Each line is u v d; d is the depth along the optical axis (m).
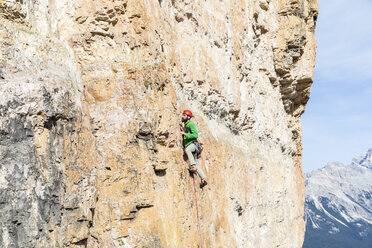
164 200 9.59
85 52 9.27
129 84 9.35
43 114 6.73
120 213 8.68
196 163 10.93
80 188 7.70
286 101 23.36
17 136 6.24
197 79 13.21
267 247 17.09
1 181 5.84
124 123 9.07
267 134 20.06
